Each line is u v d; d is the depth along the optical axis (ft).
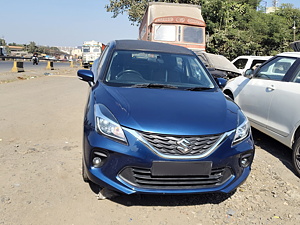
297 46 32.73
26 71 66.90
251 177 13.10
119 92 11.44
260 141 18.65
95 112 10.39
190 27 44.78
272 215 10.22
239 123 10.75
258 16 80.84
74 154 14.51
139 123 9.57
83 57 117.39
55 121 20.39
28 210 9.58
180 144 9.35
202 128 9.69
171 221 9.60
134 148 9.36
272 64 17.13
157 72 13.97
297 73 14.83
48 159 13.69
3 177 11.62
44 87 38.52
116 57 14.51
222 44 69.82
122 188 9.46
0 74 54.13
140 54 14.94
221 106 11.33
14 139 16.30
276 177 13.15
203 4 71.20
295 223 9.78
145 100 10.85
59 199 10.35
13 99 27.66
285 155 16.31
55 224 9.02
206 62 36.04
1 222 8.88
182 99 11.35
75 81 49.73
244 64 36.17
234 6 79.25
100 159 9.83
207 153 9.56
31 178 11.69
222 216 10.06
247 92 18.20
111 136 9.61
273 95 15.60
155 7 47.73
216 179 9.98
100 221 9.34
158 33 44.24
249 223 9.71
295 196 11.55
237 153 10.09
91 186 11.39
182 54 15.66
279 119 14.98
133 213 9.91
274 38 76.28
